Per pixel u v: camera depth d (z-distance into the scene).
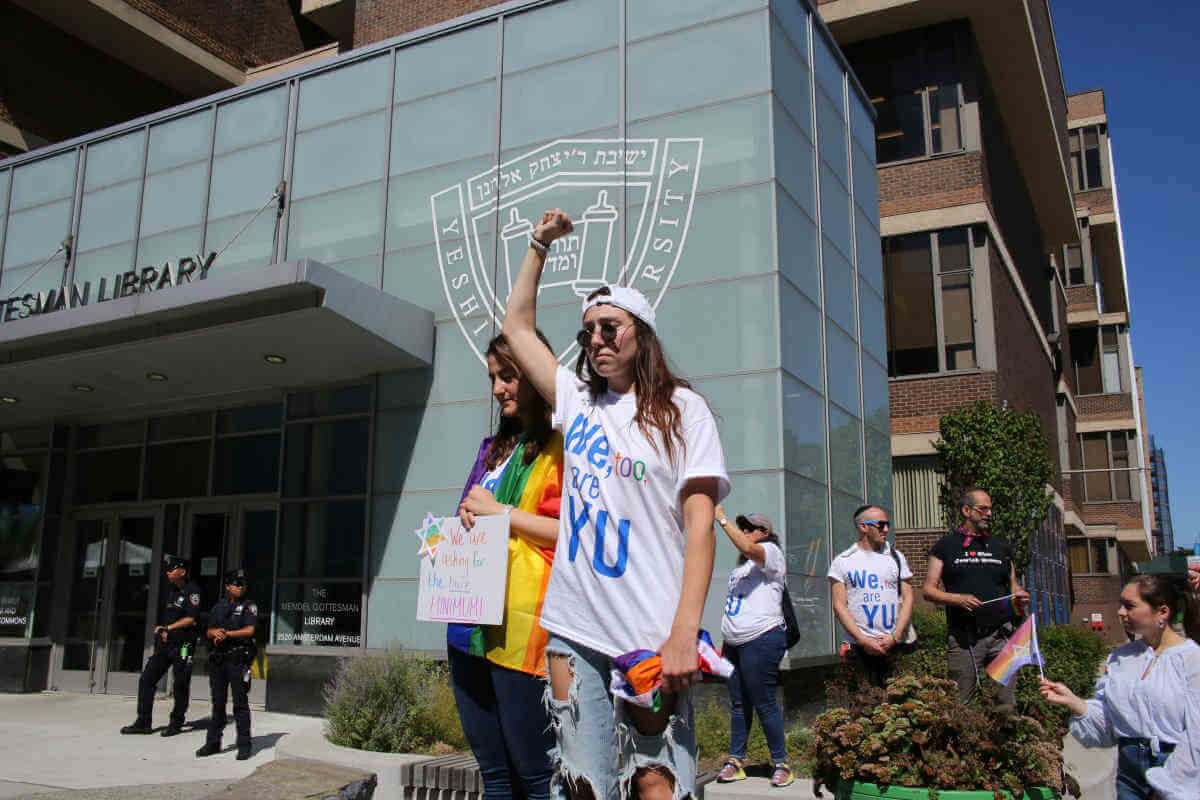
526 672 3.09
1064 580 29.11
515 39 12.73
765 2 11.23
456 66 13.05
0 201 16.64
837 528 11.66
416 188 12.94
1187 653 4.95
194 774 8.34
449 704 8.84
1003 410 15.93
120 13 20.61
